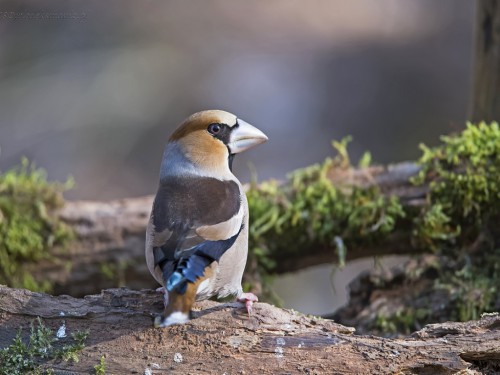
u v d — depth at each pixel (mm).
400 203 10977
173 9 28906
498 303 10383
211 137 9016
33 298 8188
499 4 11188
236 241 8188
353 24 29719
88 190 22969
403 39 28484
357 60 27641
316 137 25047
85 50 26328
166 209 8109
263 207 11328
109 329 8000
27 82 25047
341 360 7621
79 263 11828
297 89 26469
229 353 7770
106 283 11977
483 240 10797
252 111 25812
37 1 26688
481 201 10641
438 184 10836
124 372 7699
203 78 26594
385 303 11078
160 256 7734
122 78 25578
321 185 11297
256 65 27312
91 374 7707
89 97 24922
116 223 11820
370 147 24781
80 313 8078
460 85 26250
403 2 30266
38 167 23203
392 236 11172
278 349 7762
